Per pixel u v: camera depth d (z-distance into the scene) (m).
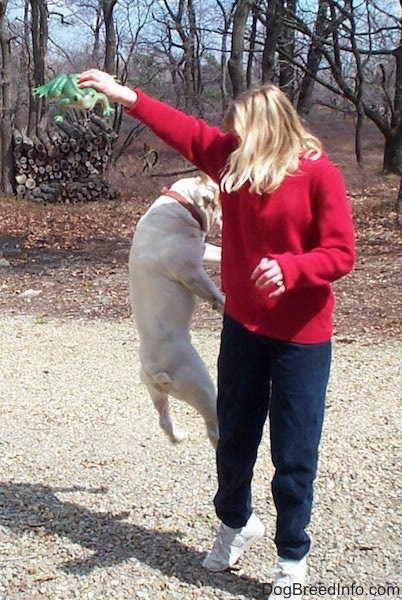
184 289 3.50
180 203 3.49
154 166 26.05
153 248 3.47
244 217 2.91
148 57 35.22
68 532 3.79
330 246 2.75
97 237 14.81
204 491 4.23
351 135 41.31
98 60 35.66
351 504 4.07
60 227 15.99
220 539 3.41
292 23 24.84
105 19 27.69
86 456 4.73
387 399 5.71
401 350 7.02
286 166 2.80
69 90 3.12
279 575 3.09
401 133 26.58
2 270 11.45
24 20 31.95
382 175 26.06
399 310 8.55
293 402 2.91
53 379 6.33
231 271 3.01
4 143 19.84
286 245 2.86
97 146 20.77
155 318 3.50
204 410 3.57
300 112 29.03
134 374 6.44
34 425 5.27
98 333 7.87
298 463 2.96
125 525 3.85
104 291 9.91
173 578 3.39
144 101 3.12
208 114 32.44
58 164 20.42
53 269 11.52
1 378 6.37
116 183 22.19
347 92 27.14
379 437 4.96
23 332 7.93
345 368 6.50
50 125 27.56
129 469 4.53
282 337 2.90
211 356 6.91
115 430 5.18
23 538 3.74
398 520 3.89
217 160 3.10
